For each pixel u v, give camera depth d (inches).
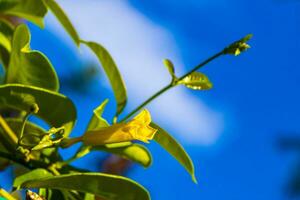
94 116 32.4
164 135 33.9
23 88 30.9
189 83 34.4
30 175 32.7
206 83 34.4
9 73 33.0
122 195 30.4
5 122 33.4
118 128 30.7
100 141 30.9
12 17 41.8
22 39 31.9
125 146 35.1
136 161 35.5
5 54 36.6
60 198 33.4
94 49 35.4
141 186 30.1
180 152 34.0
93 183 30.1
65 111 31.9
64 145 31.5
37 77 32.3
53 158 33.9
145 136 30.6
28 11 36.3
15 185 32.3
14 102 31.3
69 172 34.0
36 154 33.8
